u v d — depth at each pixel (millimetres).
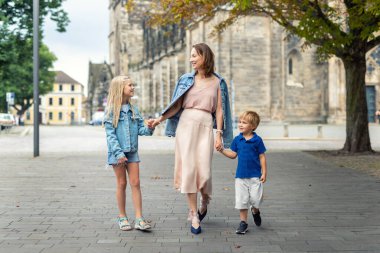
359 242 6098
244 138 6648
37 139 17750
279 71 46781
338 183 11180
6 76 38469
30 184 11039
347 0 17062
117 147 6512
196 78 6820
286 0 17547
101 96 114438
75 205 8562
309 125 48281
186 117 6668
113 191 10055
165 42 69500
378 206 8445
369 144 18641
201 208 7035
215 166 14680
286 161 16000
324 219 7430
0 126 41844
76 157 17469
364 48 18234
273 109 46938
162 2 18984
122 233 6562
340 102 50594
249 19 46062
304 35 17203
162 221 7293
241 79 46219
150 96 80500
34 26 17828
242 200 6469
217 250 5742
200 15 20328
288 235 6453
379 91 51469
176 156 6734
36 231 6680
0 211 8062
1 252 5641
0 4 31469
